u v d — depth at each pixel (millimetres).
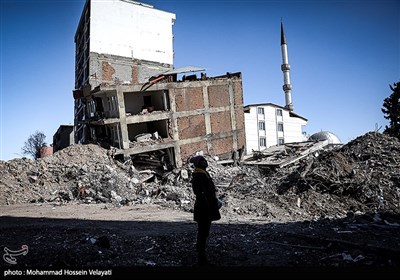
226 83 24922
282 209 10930
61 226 7406
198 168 4703
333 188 12945
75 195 14062
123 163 19312
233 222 8328
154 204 12359
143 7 33062
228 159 24250
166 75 25000
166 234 6598
